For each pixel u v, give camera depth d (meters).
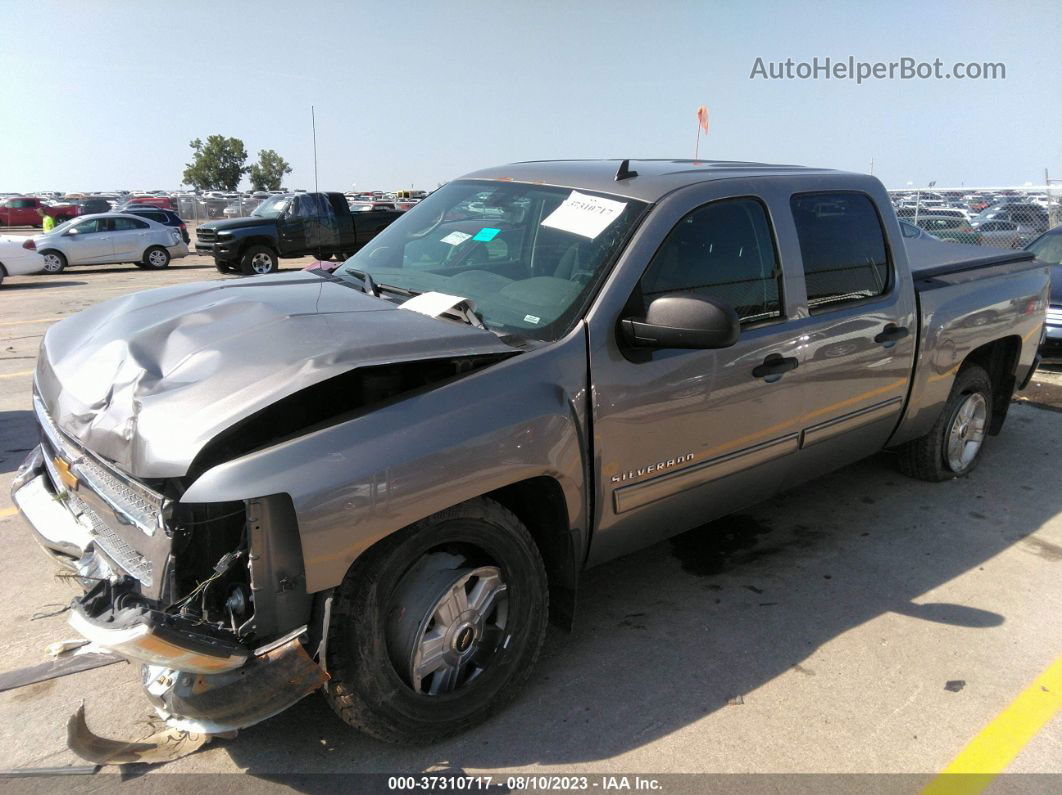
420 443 2.36
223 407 2.24
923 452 5.00
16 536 4.12
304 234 18.16
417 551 2.45
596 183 3.42
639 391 2.92
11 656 3.11
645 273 3.00
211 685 2.21
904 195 18.38
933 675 3.16
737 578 3.90
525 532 2.75
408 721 2.54
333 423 2.32
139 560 2.37
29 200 42.75
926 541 4.34
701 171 3.53
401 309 2.94
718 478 3.36
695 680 3.08
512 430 2.55
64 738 2.67
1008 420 6.64
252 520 2.16
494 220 3.52
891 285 4.11
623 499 3.00
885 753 2.71
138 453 2.25
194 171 80.62
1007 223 16.28
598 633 3.39
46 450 3.03
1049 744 2.78
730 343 2.71
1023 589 3.85
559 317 2.88
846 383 3.84
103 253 21.00
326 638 2.30
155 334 2.71
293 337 2.53
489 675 2.73
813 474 4.04
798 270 3.57
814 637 3.40
